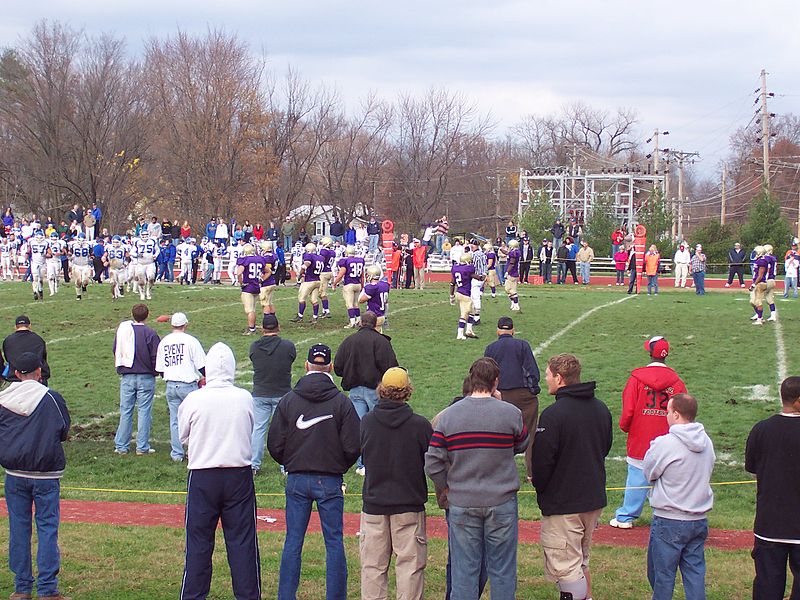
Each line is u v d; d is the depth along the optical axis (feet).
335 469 22.29
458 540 20.02
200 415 21.58
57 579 22.91
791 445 20.33
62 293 98.27
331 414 22.36
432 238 168.25
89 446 41.29
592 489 21.12
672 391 29.12
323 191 217.15
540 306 88.89
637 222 156.35
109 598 22.34
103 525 29.43
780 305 90.27
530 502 34.19
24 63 196.44
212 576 24.04
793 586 20.71
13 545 22.54
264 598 22.68
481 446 19.90
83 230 140.46
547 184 249.96
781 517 20.34
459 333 66.85
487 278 96.94
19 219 188.44
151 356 39.88
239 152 188.55
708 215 331.36
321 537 28.02
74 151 184.85
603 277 136.77
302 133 201.57
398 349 62.59
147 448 40.29
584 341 66.03
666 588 20.81
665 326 73.82
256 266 69.62
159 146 193.26
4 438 22.44
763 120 174.81
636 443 29.53
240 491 21.80
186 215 186.39
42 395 22.77
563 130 313.53
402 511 21.27
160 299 93.25
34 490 22.68
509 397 33.63
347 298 72.74
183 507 32.55
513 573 20.21
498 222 261.44
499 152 292.40
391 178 218.59
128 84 190.19
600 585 23.63
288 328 72.28
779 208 156.15
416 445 21.31
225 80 186.09
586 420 21.13
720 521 31.01
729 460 38.91
